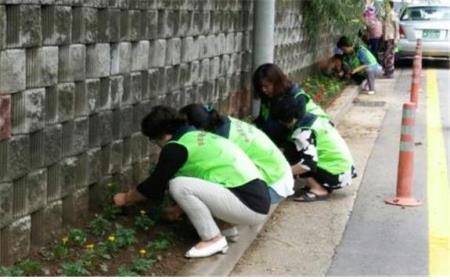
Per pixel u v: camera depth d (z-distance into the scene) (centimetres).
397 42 1769
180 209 537
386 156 891
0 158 418
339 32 1569
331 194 705
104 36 528
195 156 496
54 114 472
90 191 536
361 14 1502
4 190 425
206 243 496
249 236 557
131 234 501
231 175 496
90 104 519
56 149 479
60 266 452
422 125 1110
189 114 542
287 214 641
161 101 638
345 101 1250
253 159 550
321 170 674
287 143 662
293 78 1220
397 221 630
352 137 1009
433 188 744
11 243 438
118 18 547
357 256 545
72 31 486
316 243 571
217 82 798
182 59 681
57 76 472
